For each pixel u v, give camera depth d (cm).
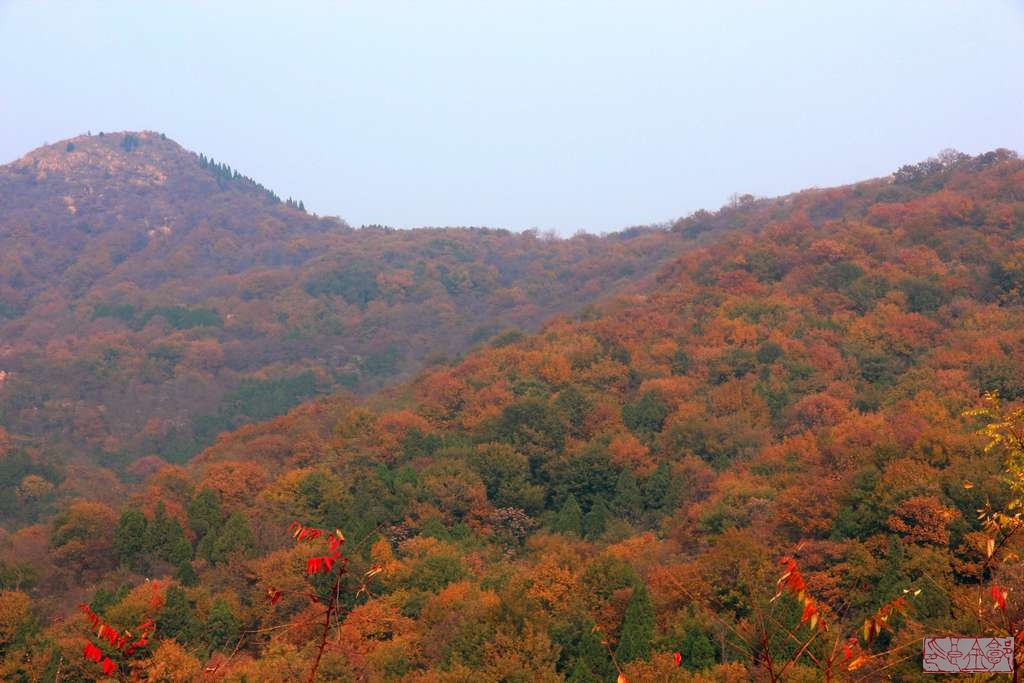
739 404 7988
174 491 6981
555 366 9419
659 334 10262
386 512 6469
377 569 1298
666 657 3519
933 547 4378
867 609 3988
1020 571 1648
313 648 2870
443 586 5094
